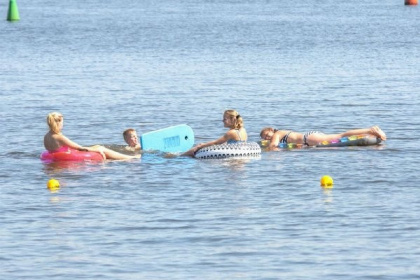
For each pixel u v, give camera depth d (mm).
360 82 97250
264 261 35219
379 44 149750
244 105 80625
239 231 39656
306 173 51938
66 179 51094
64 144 56656
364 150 58719
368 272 33719
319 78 101562
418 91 88875
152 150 58906
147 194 47188
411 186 48312
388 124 69250
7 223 41500
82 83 97875
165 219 41938
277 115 74750
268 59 125188
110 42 156000
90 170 53469
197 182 49938
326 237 38500
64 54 134625
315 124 70312
